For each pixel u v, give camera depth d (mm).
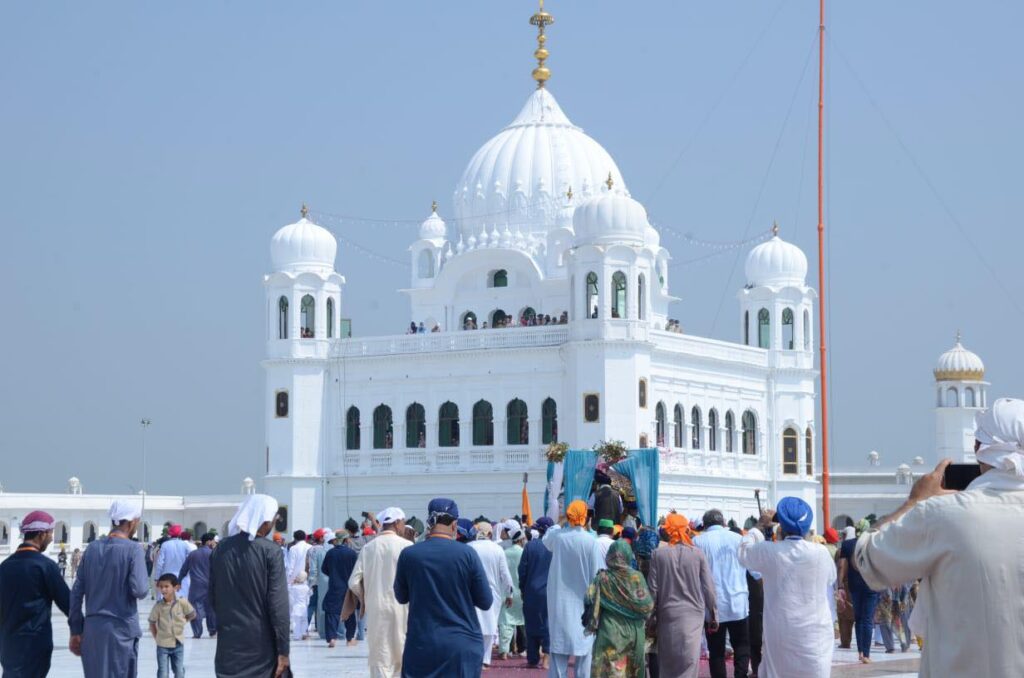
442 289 104812
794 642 22531
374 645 26453
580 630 28812
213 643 47094
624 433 91562
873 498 118062
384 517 26938
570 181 104250
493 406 96125
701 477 96875
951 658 12086
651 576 26344
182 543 50125
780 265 109500
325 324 101250
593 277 92812
